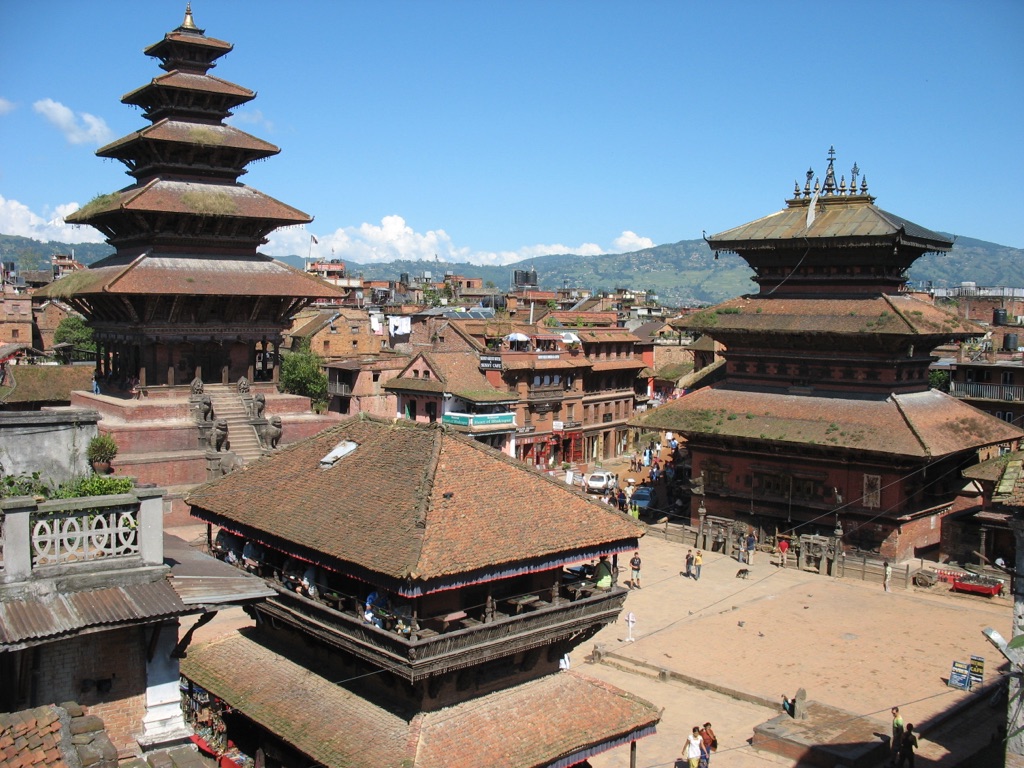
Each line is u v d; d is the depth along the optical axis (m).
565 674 27.91
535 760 24.12
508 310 130.00
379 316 129.38
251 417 59.78
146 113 63.84
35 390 70.94
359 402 98.25
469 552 23.89
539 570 25.36
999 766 33.56
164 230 59.53
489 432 85.50
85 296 60.44
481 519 25.41
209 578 21.12
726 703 39.97
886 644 46.91
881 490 60.28
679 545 67.81
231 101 62.41
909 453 57.34
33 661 18.62
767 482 66.06
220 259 61.19
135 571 19.31
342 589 27.66
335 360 111.06
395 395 93.69
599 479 80.19
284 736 25.36
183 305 59.53
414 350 118.75
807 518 63.84
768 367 68.38
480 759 23.52
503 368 91.12
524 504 26.84
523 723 25.25
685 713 38.88
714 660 44.31
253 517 28.22
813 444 61.47
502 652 24.94
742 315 68.56
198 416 56.75
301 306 65.06
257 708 26.80
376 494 26.83
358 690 26.41
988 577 56.50
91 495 20.05
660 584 57.41
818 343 64.62
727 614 51.53
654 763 34.03
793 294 68.19
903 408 60.91
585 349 105.94
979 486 64.00
